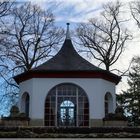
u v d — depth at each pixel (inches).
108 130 1318.9
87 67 1563.7
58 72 1535.4
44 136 1258.6
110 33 2180.1
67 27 1710.1
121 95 2054.6
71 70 1531.7
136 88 2054.6
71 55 1638.8
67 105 1531.7
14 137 1251.8
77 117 1519.4
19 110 1599.4
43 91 1531.7
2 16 1979.6
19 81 1642.5
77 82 1534.2
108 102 1632.6
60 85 1540.4
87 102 1531.7
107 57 2142.0
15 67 2023.9
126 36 2176.4
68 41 1686.8
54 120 1517.0
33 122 1505.9
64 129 1316.4
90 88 1534.2
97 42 2175.2
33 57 2074.3
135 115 1999.3
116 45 2162.9
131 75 2092.8
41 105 1521.9
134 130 1317.7
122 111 1545.3
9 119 1448.1
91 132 1310.3
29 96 1560.0
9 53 1993.1
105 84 1584.6
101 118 1517.0
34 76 1542.8
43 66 1567.4
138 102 2020.2
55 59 1615.4
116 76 1636.3
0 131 1310.3
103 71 1549.0
